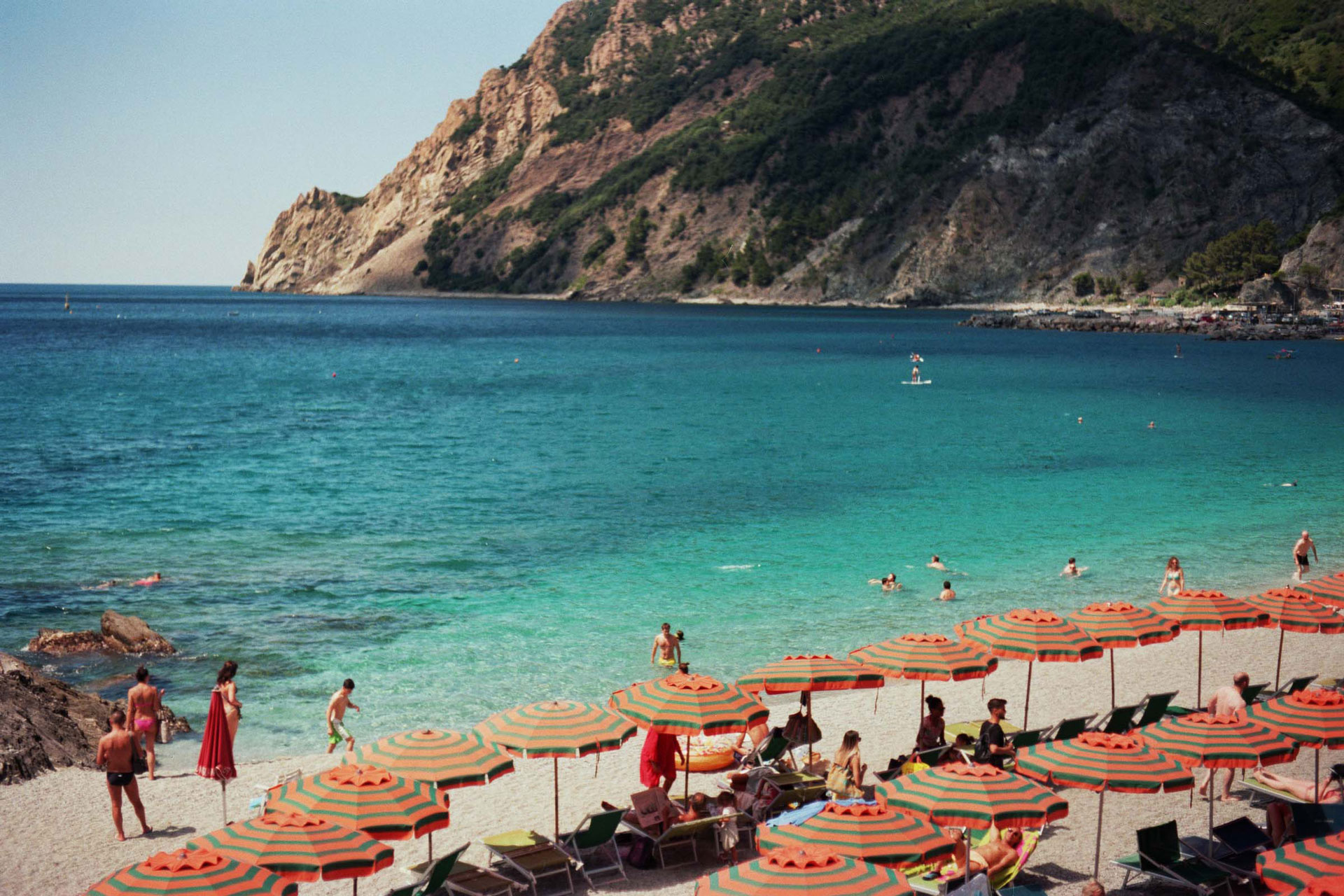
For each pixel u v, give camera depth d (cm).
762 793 1474
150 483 4284
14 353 11956
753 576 2927
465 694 2033
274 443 5459
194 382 8888
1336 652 2350
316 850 955
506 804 1552
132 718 1628
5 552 3120
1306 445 5512
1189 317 18362
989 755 1559
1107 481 4469
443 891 1237
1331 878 849
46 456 4925
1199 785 1570
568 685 2081
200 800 1538
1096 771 1151
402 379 9450
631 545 3294
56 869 1295
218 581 2838
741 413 6975
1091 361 11588
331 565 3019
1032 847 1286
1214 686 2114
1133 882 1280
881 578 2916
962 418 6712
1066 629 1675
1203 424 6378
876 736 1845
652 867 1352
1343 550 3244
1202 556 3177
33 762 1631
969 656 1563
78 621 2494
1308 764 1659
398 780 1088
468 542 3316
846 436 5847
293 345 13975
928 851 993
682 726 1303
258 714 1955
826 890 866
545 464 4869
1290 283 18400
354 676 2145
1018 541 3362
